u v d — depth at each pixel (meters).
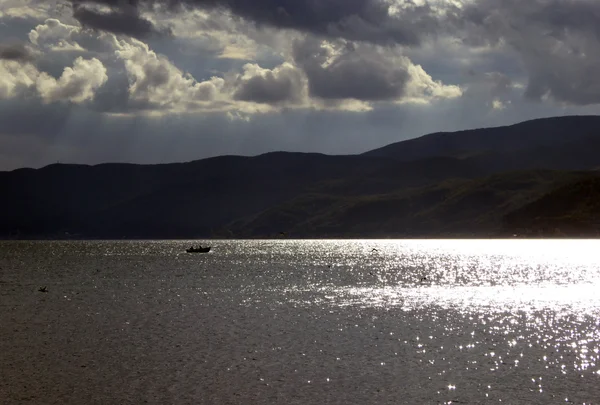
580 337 61.69
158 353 56.31
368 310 83.12
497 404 41.59
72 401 42.94
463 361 52.25
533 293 105.00
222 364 52.09
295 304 90.31
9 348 58.91
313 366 51.25
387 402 42.31
